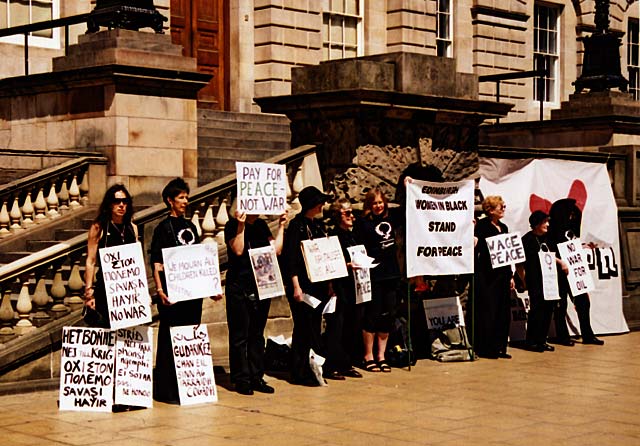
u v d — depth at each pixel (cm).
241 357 1020
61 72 1431
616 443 833
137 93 1409
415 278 1238
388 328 1164
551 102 3098
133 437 830
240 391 1020
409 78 1250
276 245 1057
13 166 1412
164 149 1438
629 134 1900
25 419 891
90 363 934
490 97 2873
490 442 830
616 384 1097
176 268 973
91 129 1423
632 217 1645
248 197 1020
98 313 945
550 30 3117
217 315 1164
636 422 910
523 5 2973
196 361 984
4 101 1555
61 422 882
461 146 1337
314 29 2366
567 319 1494
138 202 1406
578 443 831
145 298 952
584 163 1557
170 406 962
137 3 1441
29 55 1930
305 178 1253
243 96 2264
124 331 946
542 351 1345
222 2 2270
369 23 2572
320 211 1088
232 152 1756
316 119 1262
